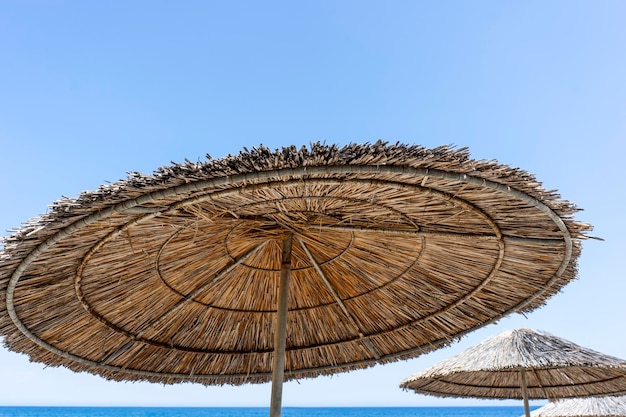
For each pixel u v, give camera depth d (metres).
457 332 4.78
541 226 3.39
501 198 3.10
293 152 2.54
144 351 4.86
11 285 3.34
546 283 4.02
